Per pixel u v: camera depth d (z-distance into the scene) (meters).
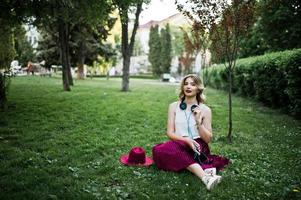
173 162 5.16
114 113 10.82
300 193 4.46
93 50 31.44
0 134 7.50
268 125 9.81
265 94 13.81
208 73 27.98
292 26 20.75
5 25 14.54
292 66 10.65
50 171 5.05
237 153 6.57
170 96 17.02
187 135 5.46
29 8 11.96
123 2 15.45
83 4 13.04
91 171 5.17
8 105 11.62
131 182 4.78
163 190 4.49
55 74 45.38
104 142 7.07
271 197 4.33
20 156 5.77
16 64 37.12
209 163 5.24
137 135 7.93
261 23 22.00
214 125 9.65
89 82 28.64
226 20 7.80
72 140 7.10
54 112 10.53
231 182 4.85
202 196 4.33
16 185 4.40
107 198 4.15
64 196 4.14
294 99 10.92
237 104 14.67
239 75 18.00
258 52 26.38
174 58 78.88
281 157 6.36
